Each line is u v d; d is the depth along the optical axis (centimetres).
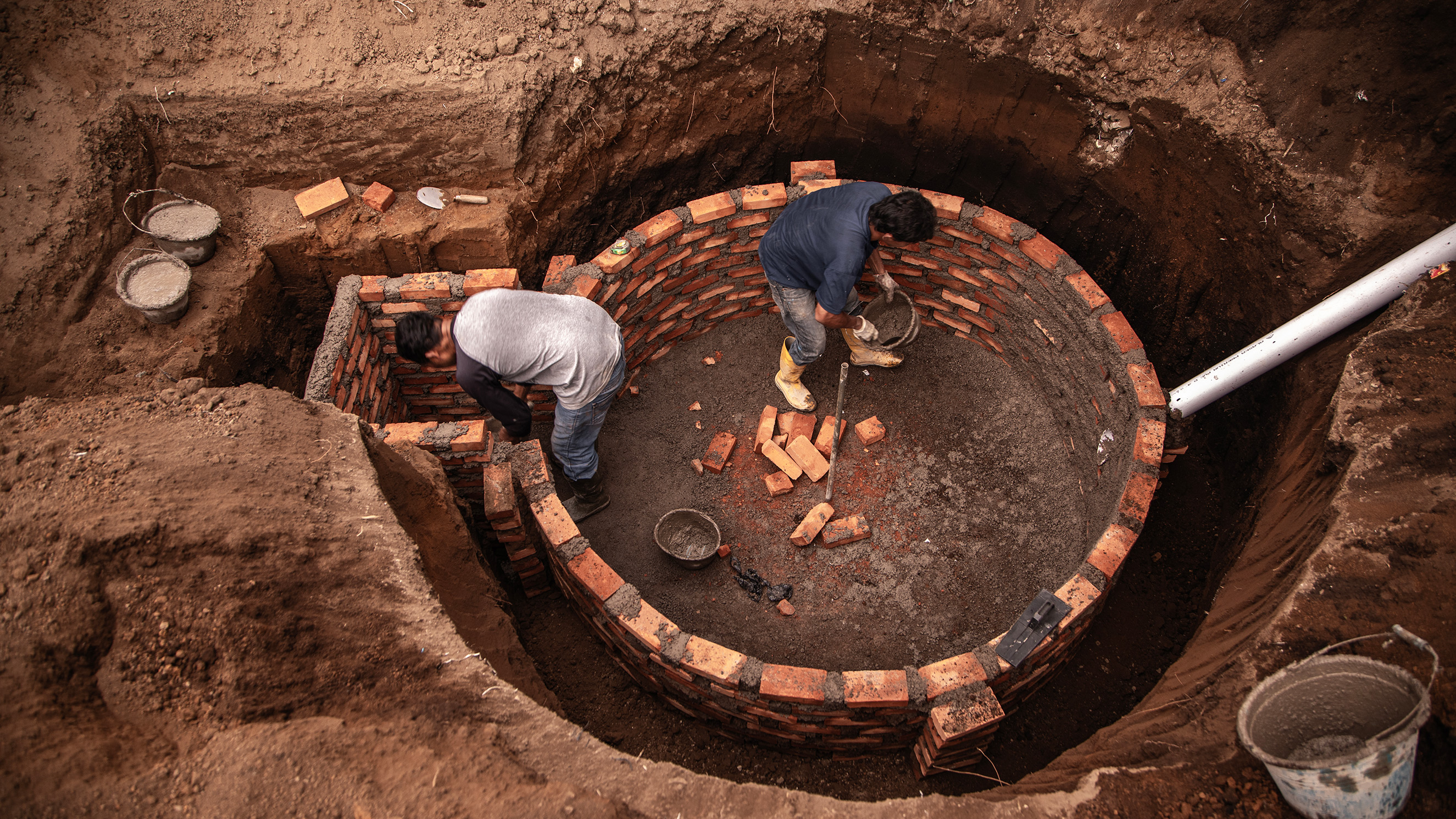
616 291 427
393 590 253
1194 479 432
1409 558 263
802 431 461
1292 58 383
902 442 466
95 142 388
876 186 387
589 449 400
